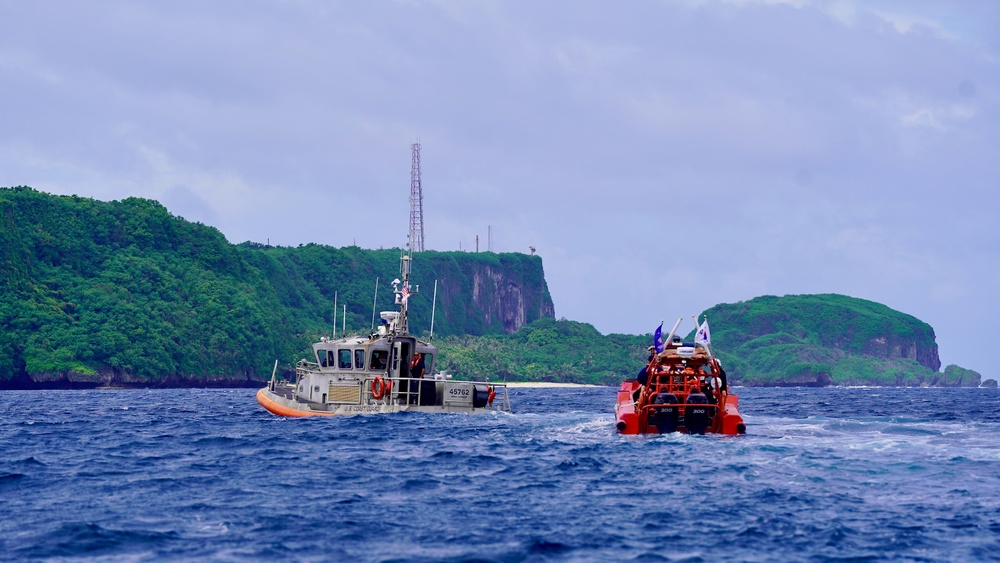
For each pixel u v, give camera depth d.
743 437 66.31
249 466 55.16
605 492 45.66
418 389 85.06
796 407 171.75
